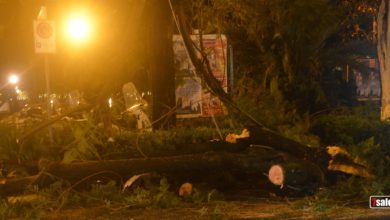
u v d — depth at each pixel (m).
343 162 9.97
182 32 11.63
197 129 13.05
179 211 8.60
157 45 13.76
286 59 18.14
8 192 9.23
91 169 9.34
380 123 13.38
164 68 13.75
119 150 10.99
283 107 13.72
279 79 18.44
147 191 9.12
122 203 8.95
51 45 12.80
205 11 15.87
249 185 10.44
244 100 13.55
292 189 9.48
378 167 10.45
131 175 9.55
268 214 8.28
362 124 13.13
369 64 26.80
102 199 9.12
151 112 14.18
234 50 19.02
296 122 13.20
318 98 18.59
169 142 11.68
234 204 9.07
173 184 10.02
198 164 9.52
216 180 10.18
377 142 12.45
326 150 9.92
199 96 15.81
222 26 16.70
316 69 19.22
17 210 8.48
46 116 13.73
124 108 14.75
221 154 9.60
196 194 9.19
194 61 11.70
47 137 12.42
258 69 18.98
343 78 23.44
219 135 12.38
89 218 8.22
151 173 9.63
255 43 18.97
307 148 9.91
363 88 26.72
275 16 18.27
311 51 18.67
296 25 18.19
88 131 11.13
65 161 9.88
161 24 13.67
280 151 9.91
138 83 16.55
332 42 23.59
